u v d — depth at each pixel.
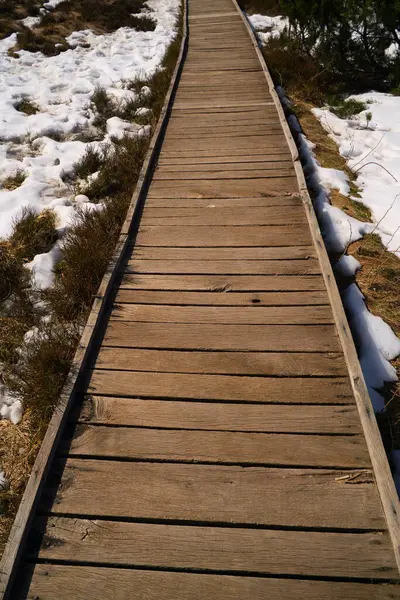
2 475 2.64
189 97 7.23
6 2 14.21
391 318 3.50
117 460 2.40
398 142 6.07
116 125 7.18
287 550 2.04
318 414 2.57
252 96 7.07
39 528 2.15
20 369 3.20
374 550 2.03
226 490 2.26
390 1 7.02
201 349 2.98
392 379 3.04
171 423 2.55
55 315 3.70
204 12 13.97
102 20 13.55
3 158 6.34
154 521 2.16
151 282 3.54
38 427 2.83
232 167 5.06
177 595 1.93
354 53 8.35
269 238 3.94
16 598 1.94
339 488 2.25
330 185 5.17
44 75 9.59
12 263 4.26
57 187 5.65
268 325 3.13
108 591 1.95
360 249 4.19
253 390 2.71
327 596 1.91
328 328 3.09
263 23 12.50
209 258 3.75
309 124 6.80
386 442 2.66
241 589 1.94
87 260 3.84
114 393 2.72
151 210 4.41
